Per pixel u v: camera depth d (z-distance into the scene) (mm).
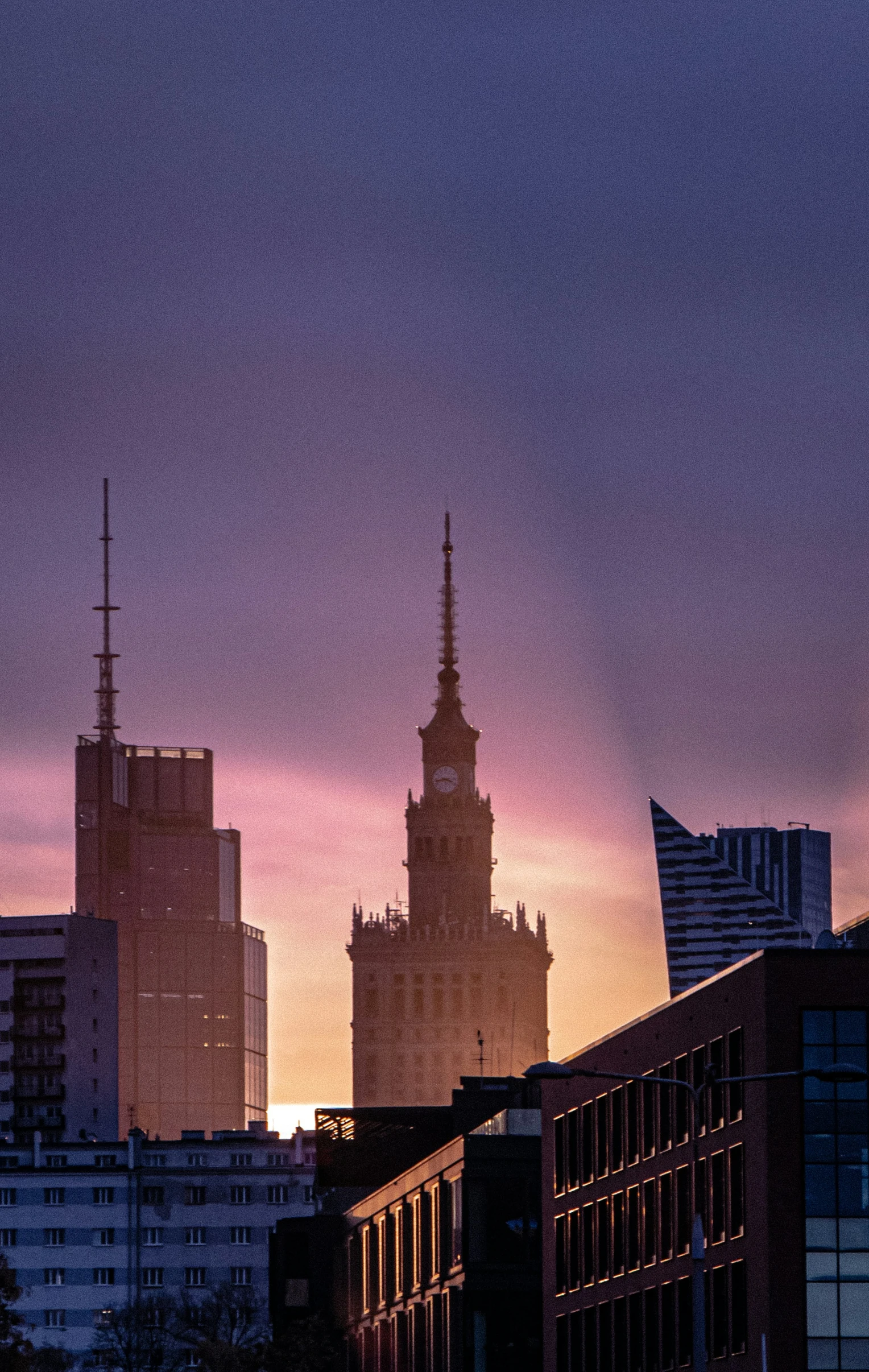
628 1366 174000
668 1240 167000
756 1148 148375
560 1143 191875
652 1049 171125
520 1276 197625
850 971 147875
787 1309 145125
